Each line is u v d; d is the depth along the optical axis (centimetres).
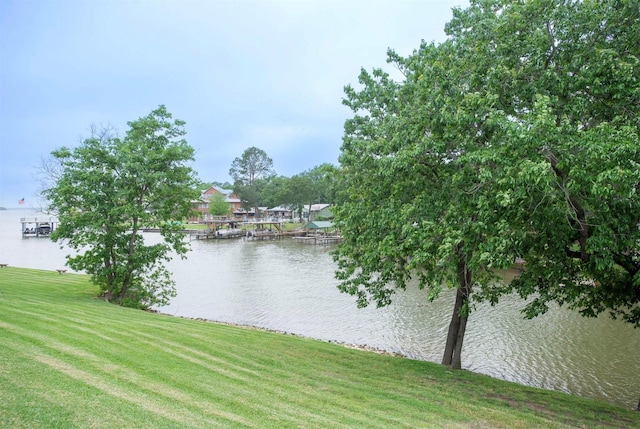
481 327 1942
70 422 492
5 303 1277
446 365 1234
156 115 1988
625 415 892
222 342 1205
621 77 720
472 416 779
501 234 746
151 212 1966
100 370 739
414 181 1028
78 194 1791
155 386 702
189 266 3959
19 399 533
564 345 1684
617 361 1509
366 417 711
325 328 1962
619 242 734
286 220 10650
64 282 2309
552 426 759
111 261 2008
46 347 831
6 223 12744
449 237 788
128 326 1213
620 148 588
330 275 3412
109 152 1880
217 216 9800
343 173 1263
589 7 777
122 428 497
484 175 699
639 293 955
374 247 1077
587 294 1030
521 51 836
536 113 691
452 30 1093
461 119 784
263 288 2886
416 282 2972
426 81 897
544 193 689
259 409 666
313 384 895
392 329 1944
